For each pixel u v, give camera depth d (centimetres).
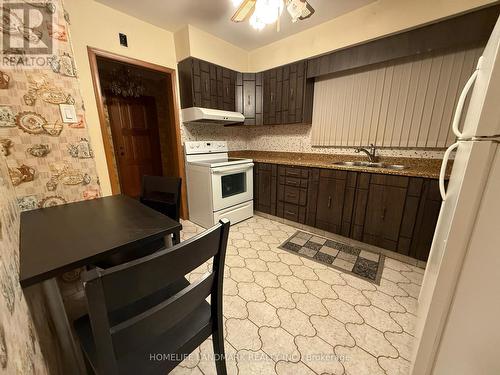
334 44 232
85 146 133
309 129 302
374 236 214
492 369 70
